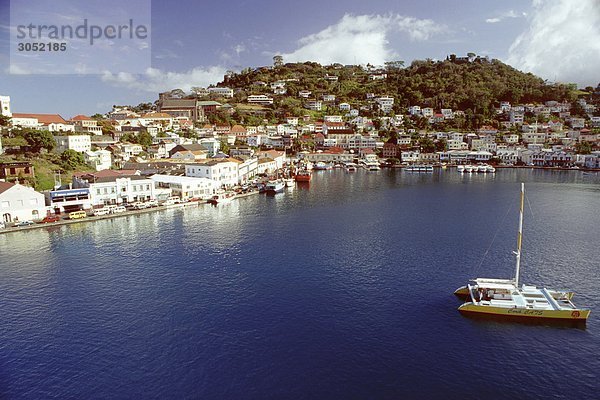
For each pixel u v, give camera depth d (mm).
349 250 105438
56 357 60625
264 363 59312
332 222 134875
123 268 93000
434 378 56469
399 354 61562
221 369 58062
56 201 140125
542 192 192000
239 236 118125
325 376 56688
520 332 67438
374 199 176250
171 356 60844
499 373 57531
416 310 74188
